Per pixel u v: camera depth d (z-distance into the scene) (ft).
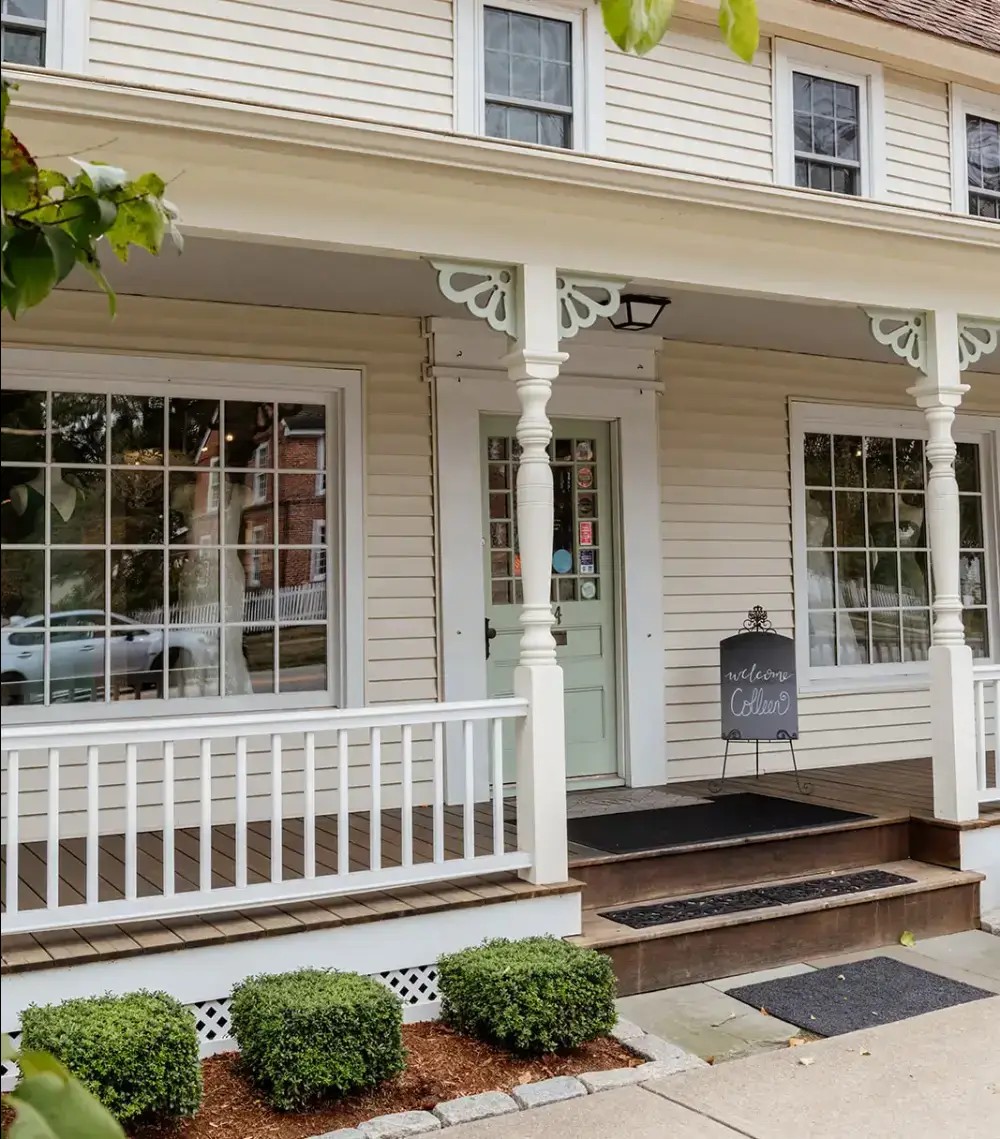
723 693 22.08
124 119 12.80
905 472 27.45
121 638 18.78
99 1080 10.36
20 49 16.62
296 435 20.30
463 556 21.16
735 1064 12.71
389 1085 12.06
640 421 23.16
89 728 12.48
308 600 20.25
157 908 12.73
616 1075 12.28
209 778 13.19
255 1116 11.30
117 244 7.21
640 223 16.60
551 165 15.20
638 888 16.75
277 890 13.46
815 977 15.66
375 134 13.98
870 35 23.26
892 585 27.04
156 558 19.08
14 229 5.90
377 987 12.32
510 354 15.80
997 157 25.98
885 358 26.30
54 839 12.29
